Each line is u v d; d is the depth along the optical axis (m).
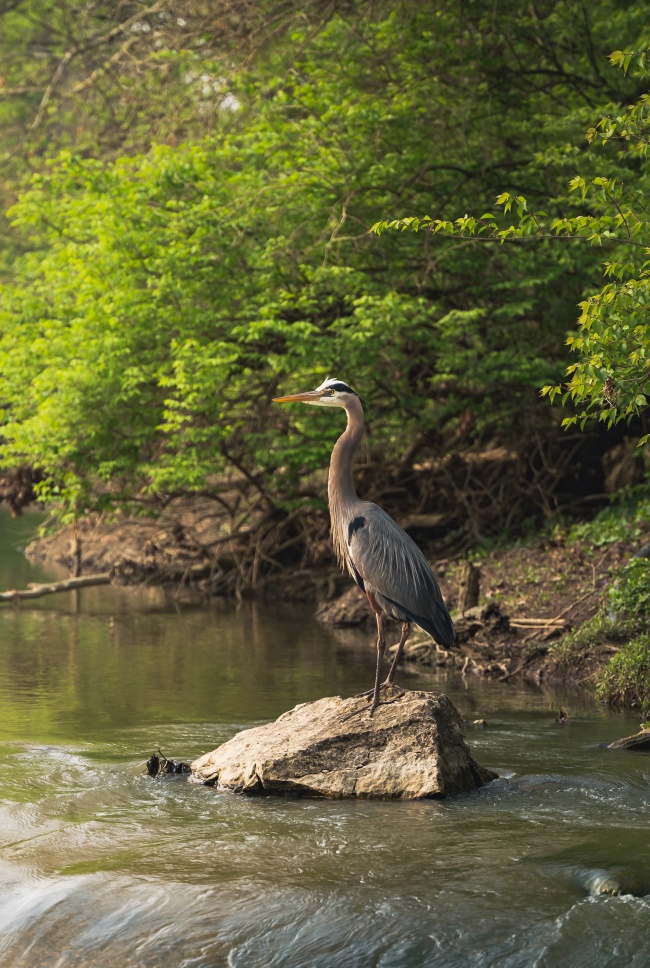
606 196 8.52
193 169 16.52
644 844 6.19
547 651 13.08
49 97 27.56
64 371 16.53
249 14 18.41
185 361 15.72
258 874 5.79
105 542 24.58
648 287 7.71
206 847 6.26
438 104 16.89
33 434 17.48
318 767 7.41
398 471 20.02
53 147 27.50
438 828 6.55
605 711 10.69
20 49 31.75
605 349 7.75
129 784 7.70
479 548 18.23
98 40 24.39
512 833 6.44
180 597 20.80
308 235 17.12
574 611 13.90
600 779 7.82
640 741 8.91
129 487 19.67
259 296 16.33
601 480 19.30
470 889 5.50
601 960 4.80
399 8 16.80
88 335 16.77
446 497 19.89
